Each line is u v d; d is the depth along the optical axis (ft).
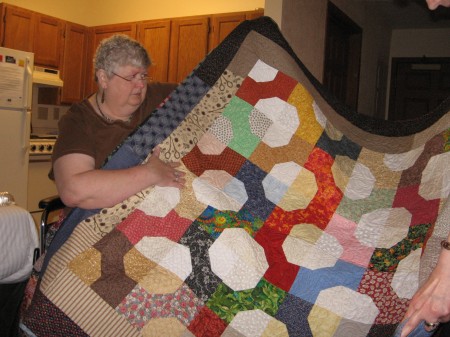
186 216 4.38
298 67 5.48
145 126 4.69
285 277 4.21
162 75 13.23
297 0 11.02
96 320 3.97
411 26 18.28
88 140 4.84
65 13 14.93
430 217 4.46
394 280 4.21
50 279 4.04
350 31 15.05
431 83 18.28
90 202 4.25
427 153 4.88
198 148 4.78
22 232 5.42
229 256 4.24
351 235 4.59
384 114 18.95
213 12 13.09
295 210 4.69
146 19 14.42
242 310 4.07
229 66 5.20
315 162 4.99
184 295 4.08
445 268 2.98
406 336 3.22
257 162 4.88
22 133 11.73
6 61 11.31
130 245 4.19
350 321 4.09
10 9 12.51
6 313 5.50
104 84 5.13
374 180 5.00
